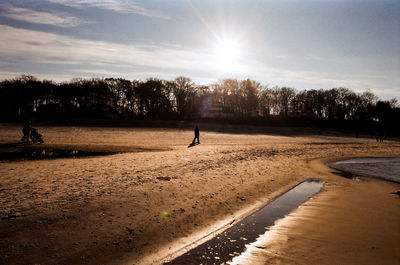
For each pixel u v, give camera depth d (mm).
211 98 94188
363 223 7074
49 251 5047
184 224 6652
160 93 84188
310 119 86125
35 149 19672
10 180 9828
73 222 6352
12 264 4547
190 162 15141
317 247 5633
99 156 17344
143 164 14039
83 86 77562
